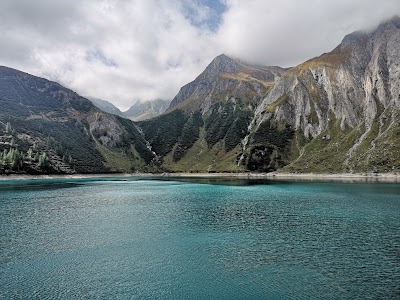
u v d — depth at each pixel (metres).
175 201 101.38
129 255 45.81
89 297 32.62
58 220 70.12
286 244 50.62
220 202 98.19
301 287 34.69
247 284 35.66
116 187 157.50
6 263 42.47
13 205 91.56
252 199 104.56
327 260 42.88
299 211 79.56
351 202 92.94
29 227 63.09
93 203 96.69
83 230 60.66
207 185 169.12
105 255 45.84
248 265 41.53
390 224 63.47
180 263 42.50
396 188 131.00
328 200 98.12
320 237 54.44
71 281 36.62
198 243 51.69
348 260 42.72
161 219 71.12
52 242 52.25
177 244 51.19
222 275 38.31
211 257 44.81
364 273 38.16
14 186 157.00
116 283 36.12
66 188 148.25
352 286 34.62
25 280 36.91
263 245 50.25
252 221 68.19
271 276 37.75
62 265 41.78
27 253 46.56
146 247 49.62
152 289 34.59
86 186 162.88
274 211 80.19
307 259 43.44
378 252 45.75
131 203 96.38
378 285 34.75
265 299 32.06
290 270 39.56
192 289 34.50
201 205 92.00
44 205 91.81
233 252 46.91
